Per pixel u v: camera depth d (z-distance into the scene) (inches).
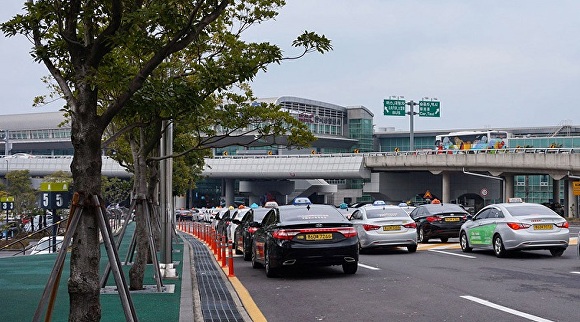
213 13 315.0
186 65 606.9
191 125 681.6
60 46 325.4
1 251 1375.5
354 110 4480.8
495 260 744.3
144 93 347.3
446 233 1055.6
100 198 280.2
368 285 553.9
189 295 485.7
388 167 3312.0
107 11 319.6
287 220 623.8
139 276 523.5
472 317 392.2
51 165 3959.2
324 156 3503.9
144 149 547.8
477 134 3435.0
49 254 958.4
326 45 374.3
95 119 285.1
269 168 3639.3
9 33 323.9
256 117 596.7
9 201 1770.4
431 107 3705.7
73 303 271.9
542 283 536.1
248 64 423.5
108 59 333.1
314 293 518.3
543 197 3846.0
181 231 2015.3
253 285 580.1
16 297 504.1
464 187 3607.3
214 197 4771.2
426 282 559.5
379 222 866.1
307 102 4136.3
